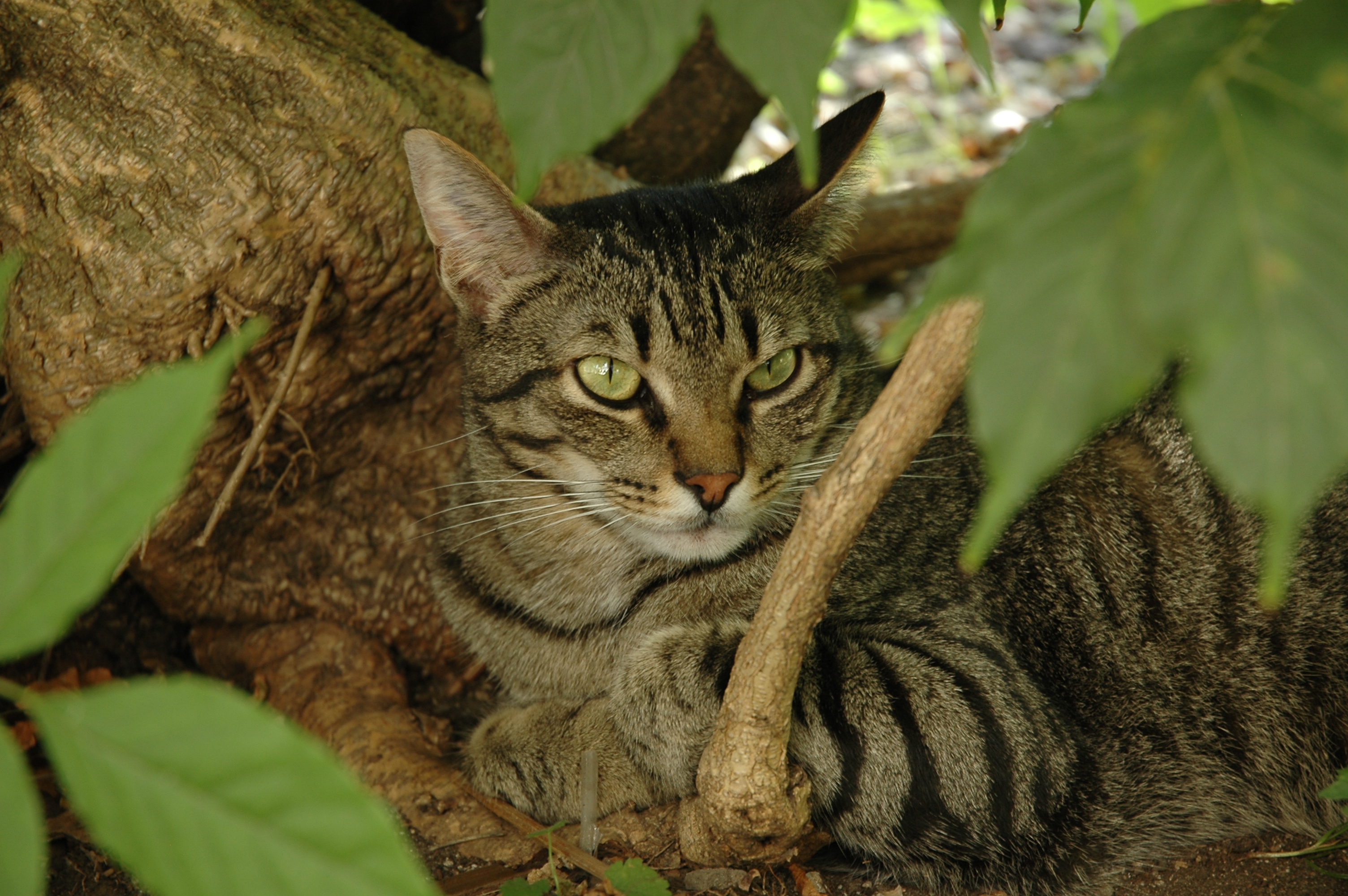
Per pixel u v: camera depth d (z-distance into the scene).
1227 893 2.88
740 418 3.00
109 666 3.83
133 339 3.05
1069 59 7.14
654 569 3.24
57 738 1.01
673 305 2.92
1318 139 1.02
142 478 1.02
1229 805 3.12
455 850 3.07
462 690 4.03
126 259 2.98
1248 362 0.95
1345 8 1.08
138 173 2.99
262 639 3.85
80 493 1.02
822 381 3.15
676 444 2.91
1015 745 2.82
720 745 2.36
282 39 3.15
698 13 1.31
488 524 3.38
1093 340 0.99
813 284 3.15
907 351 1.72
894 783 2.75
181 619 3.86
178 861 1.00
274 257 3.11
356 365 3.58
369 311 3.46
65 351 3.03
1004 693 2.89
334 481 3.82
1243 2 1.14
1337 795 2.15
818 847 2.81
